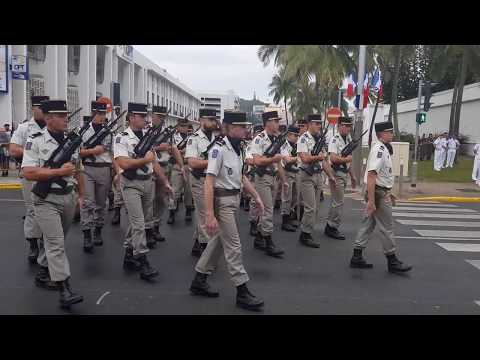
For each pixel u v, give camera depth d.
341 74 26.97
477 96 38.47
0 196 13.84
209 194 5.03
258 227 8.13
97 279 6.16
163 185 7.30
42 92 25.20
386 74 20.09
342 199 9.03
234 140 5.21
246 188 5.50
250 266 7.02
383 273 6.82
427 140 35.28
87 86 30.55
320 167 8.45
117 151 6.21
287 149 9.60
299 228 9.92
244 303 5.20
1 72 20.34
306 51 26.58
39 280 5.84
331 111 16.67
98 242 8.06
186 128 10.43
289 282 6.27
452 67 36.62
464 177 22.86
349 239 9.05
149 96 53.88
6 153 17.72
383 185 6.75
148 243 7.97
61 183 5.03
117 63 38.19
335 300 5.60
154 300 5.43
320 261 7.39
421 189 18.03
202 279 5.61
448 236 9.60
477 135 38.81
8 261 6.95
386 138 6.81
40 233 6.42
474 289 6.15
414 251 8.27
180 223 10.21
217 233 5.27
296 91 36.78
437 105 45.88
